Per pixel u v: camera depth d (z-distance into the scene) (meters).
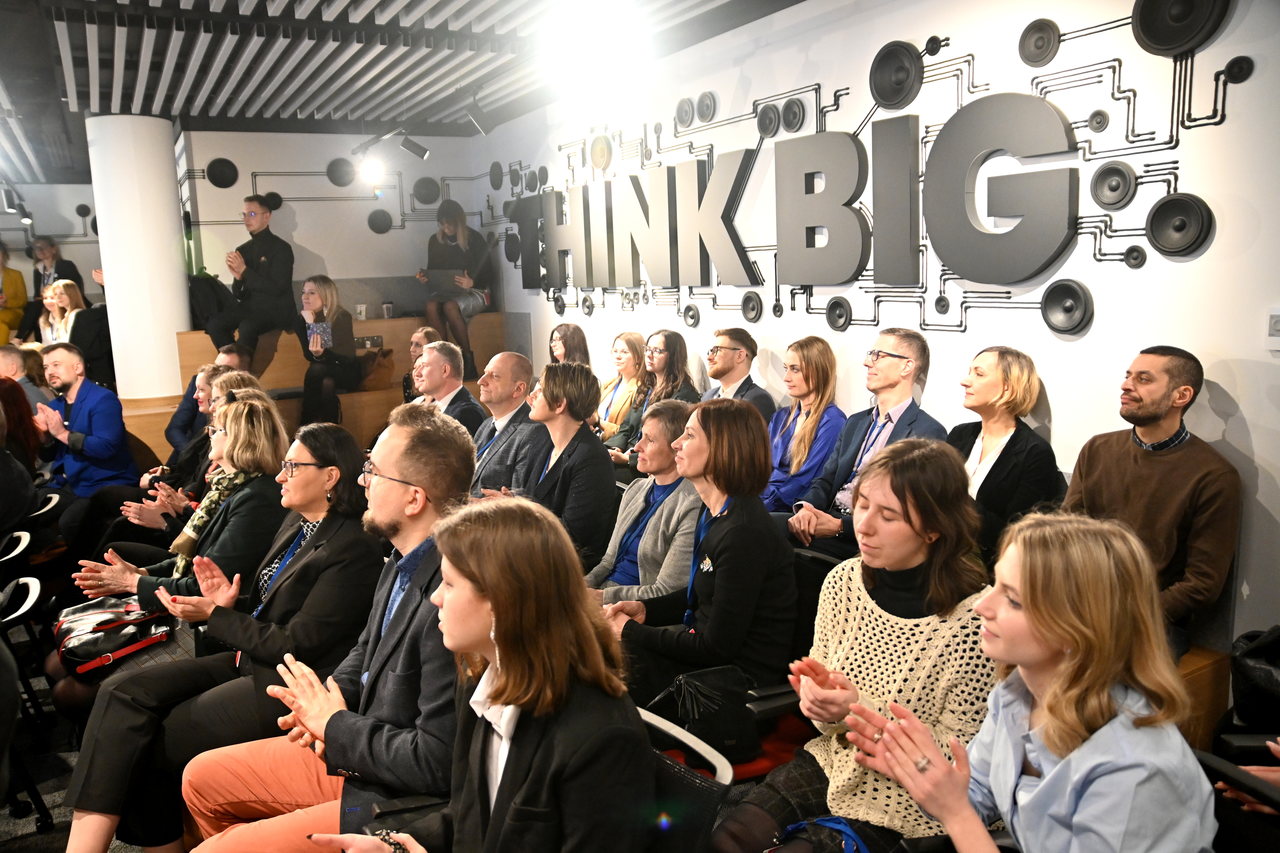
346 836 1.48
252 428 2.94
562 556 1.34
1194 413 2.99
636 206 5.75
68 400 5.03
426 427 2.10
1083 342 3.31
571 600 1.35
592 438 3.53
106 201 6.71
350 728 1.83
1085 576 1.24
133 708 2.29
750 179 4.86
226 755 2.10
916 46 3.82
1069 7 3.23
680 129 5.37
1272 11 2.69
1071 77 3.25
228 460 2.95
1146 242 3.08
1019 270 3.44
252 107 7.29
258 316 7.00
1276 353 2.76
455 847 1.47
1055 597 1.25
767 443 2.33
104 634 2.88
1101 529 1.27
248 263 7.11
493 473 3.83
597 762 1.30
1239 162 2.81
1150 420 2.79
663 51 5.32
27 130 7.80
